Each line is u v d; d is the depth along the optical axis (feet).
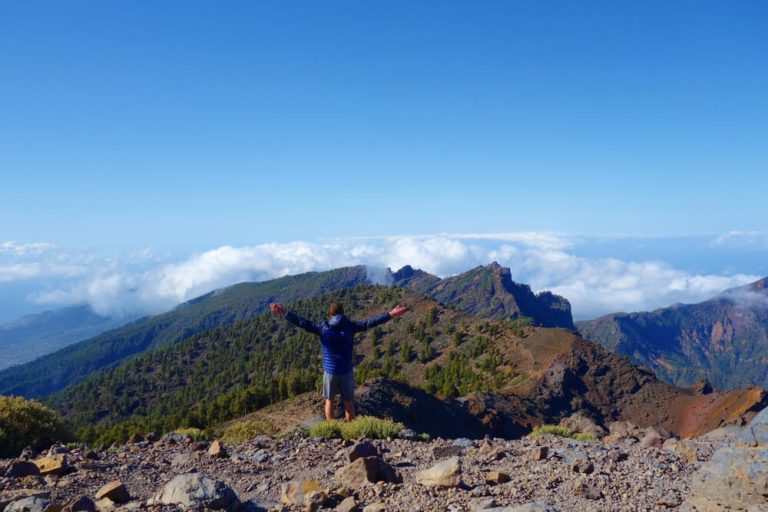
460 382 519.19
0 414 43.60
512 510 20.42
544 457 33.27
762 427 21.66
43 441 45.47
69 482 29.37
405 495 24.36
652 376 520.83
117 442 48.73
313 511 22.84
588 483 26.45
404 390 286.25
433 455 35.09
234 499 22.89
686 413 462.19
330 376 44.42
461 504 22.86
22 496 25.77
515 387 460.14
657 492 24.81
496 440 42.19
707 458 32.22
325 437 42.73
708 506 20.67
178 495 22.47
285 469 33.65
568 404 445.78
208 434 55.26
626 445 39.40
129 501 24.97
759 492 18.99
